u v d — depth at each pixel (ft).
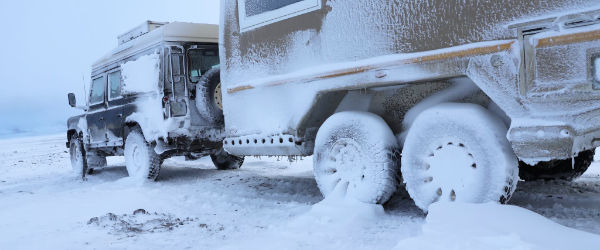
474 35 12.62
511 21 12.02
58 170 41.81
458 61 12.88
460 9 12.84
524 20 11.81
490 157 12.66
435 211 12.49
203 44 25.99
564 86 11.34
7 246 13.70
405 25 13.93
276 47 17.62
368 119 15.42
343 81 15.37
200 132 24.99
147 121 25.27
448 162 13.50
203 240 13.41
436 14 13.29
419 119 14.10
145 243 13.29
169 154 25.80
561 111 11.48
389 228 13.46
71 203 20.56
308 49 16.48
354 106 16.71
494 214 11.59
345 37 15.37
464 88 14.21
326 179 16.37
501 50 12.14
